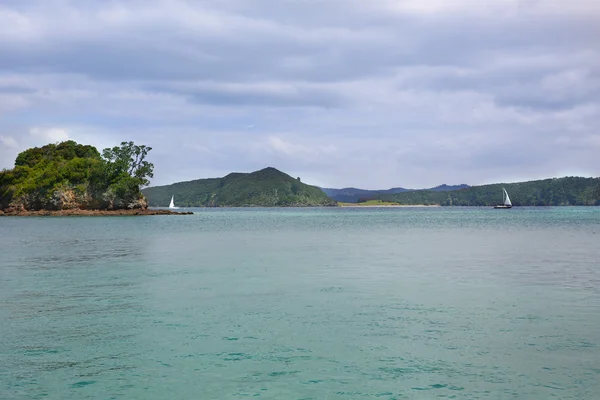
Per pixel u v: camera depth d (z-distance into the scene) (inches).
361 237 2920.8
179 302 970.7
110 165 7490.2
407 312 884.6
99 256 1818.4
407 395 530.3
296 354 657.0
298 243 2458.2
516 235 2997.0
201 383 564.7
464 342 701.9
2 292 1074.7
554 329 764.6
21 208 7135.8
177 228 4008.4
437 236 2974.9
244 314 871.7
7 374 591.5
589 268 1457.9
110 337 732.0
